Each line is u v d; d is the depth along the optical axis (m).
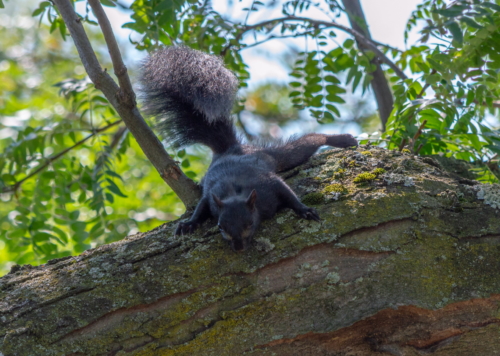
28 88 20.20
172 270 7.18
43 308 6.67
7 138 16.33
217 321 6.73
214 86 11.66
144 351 6.48
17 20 22.11
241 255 7.31
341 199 7.97
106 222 12.73
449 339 6.78
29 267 7.60
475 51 10.02
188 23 13.50
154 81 12.42
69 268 7.37
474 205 7.74
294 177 9.19
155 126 12.56
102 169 12.83
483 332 6.75
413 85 11.02
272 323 6.74
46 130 13.50
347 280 6.97
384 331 6.81
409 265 7.05
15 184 13.77
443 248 7.20
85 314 6.62
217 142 12.76
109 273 7.18
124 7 11.70
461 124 9.84
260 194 8.75
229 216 8.11
